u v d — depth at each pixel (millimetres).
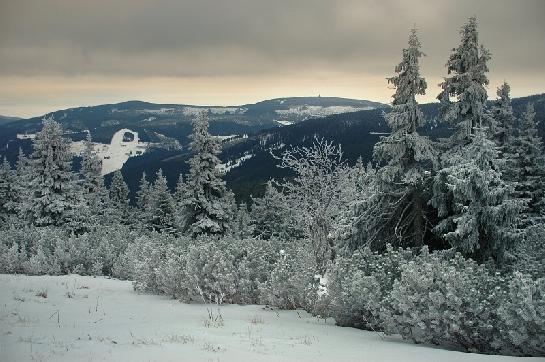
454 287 8086
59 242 20703
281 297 12570
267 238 56812
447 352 7293
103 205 60812
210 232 38250
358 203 16828
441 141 19594
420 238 16344
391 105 17266
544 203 30000
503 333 7594
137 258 18328
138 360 5852
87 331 8094
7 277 16797
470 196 12844
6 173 53875
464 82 19250
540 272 11211
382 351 7238
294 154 21984
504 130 30344
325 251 19672
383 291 9758
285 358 6391
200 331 8430
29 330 7844
